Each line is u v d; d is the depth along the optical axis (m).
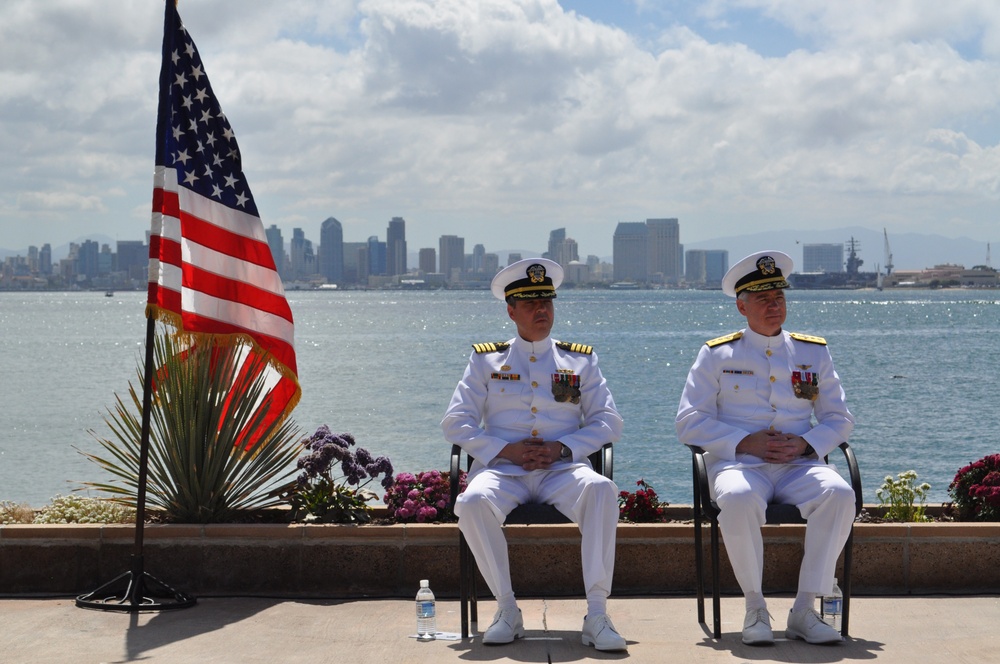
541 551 6.09
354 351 44.31
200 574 6.14
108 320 93.50
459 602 6.03
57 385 29.34
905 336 56.91
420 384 28.38
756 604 5.11
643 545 6.11
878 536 6.04
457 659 4.85
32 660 4.86
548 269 5.97
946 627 5.32
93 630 5.36
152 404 6.59
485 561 5.23
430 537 6.12
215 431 6.50
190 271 6.45
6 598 6.05
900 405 23.25
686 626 5.42
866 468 15.28
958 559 6.02
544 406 5.83
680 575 6.12
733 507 5.11
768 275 5.80
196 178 6.47
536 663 4.77
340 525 6.16
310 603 5.96
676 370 33.28
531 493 5.54
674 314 101.31
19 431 19.31
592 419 5.82
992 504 6.42
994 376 30.84
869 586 6.04
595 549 5.15
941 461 15.83
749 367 5.82
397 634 5.30
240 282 6.57
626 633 5.30
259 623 5.51
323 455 6.52
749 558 5.11
